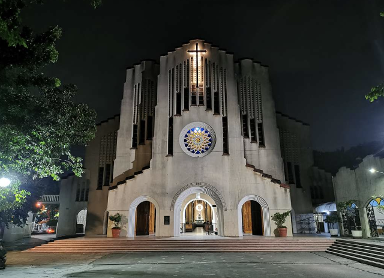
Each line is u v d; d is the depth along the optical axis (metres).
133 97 31.55
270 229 24.88
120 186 26.39
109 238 23.88
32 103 10.91
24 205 23.62
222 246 20.67
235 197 25.62
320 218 33.16
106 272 12.71
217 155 26.72
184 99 28.50
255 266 14.12
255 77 30.95
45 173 11.21
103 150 34.03
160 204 25.77
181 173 26.41
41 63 9.98
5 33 6.40
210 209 39.53
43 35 9.90
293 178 31.95
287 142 33.06
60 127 12.11
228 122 27.69
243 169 26.30
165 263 15.32
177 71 29.48
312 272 12.45
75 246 21.31
